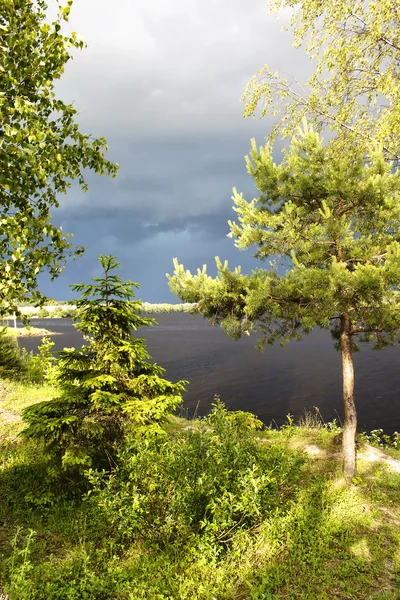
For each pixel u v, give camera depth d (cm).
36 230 415
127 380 700
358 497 647
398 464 824
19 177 385
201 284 743
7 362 1466
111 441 666
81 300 677
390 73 758
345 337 756
